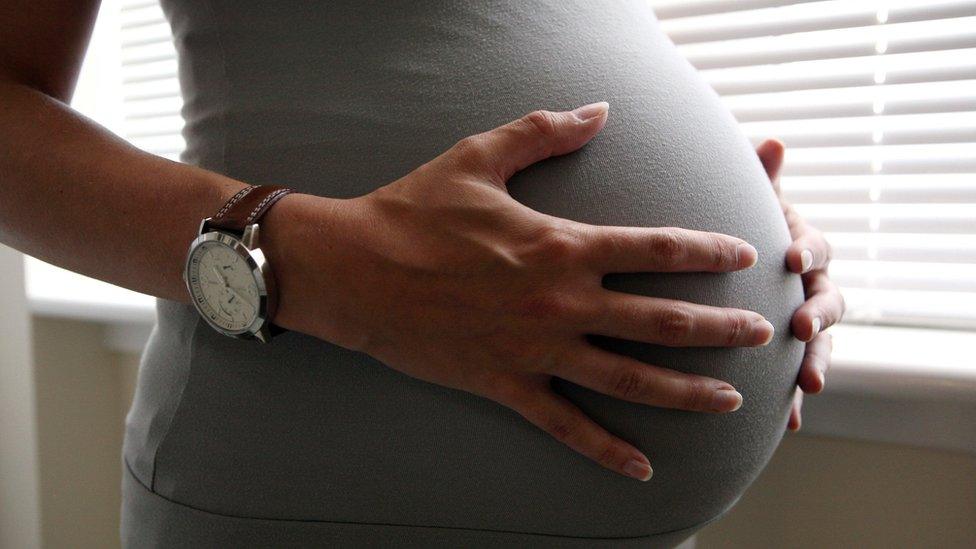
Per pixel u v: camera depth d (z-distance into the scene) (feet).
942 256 2.95
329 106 1.75
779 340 1.89
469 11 1.84
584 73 1.86
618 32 2.04
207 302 1.60
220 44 1.84
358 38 1.79
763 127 3.26
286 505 1.73
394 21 1.80
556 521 1.71
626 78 1.90
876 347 2.84
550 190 1.68
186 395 1.78
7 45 1.79
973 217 2.90
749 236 1.88
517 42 1.85
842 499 2.87
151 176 1.68
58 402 4.12
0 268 3.98
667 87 1.98
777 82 3.16
